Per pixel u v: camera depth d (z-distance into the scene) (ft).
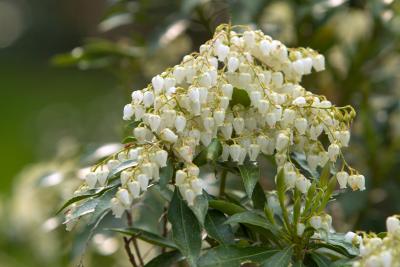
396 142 19.04
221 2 19.43
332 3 17.75
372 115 19.66
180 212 10.87
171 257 11.99
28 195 19.66
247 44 11.37
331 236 11.09
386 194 19.38
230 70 10.96
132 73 20.26
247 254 10.74
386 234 10.28
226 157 11.05
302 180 10.82
